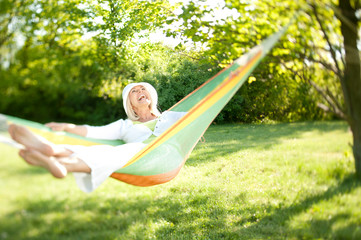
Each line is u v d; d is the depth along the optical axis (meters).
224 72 2.94
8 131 1.63
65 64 4.73
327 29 2.51
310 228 2.52
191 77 7.14
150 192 3.78
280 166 3.68
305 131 3.48
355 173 2.78
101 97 5.78
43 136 1.95
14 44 3.86
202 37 3.51
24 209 2.72
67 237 2.46
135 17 5.27
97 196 3.46
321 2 2.26
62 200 3.04
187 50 5.13
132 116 3.08
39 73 4.34
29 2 3.79
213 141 5.76
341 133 2.99
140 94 3.02
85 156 1.88
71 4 4.62
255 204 3.21
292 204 2.92
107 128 2.68
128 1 5.34
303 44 2.71
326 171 3.02
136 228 2.78
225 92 2.40
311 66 2.88
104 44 5.57
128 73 6.21
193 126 2.60
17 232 2.41
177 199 3.53
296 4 2.36
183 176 4.34
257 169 3.98
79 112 5.37
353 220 2.46
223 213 3.13
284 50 2.84
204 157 4.98
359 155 2.69
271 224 2.78
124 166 2.09
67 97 5.03
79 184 1.89
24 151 1.58
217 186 3.80
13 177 2.87
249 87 4.77
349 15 2.32
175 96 7.27
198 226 2.85
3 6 3.58
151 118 3.11
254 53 1.94
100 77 5.61
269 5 2.62
